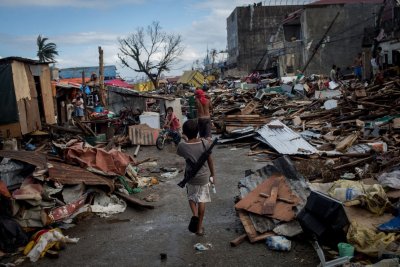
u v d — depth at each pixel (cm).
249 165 1054
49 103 1791
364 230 480
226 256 516
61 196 662
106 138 1648
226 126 1628
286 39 4450
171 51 6209
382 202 529
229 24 6378
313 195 525
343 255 465
